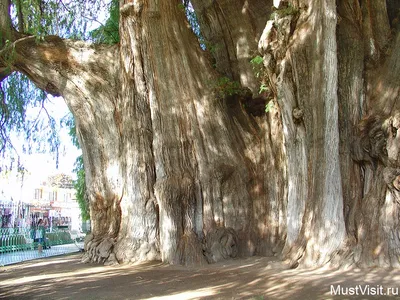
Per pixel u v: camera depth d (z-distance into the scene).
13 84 15.83
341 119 9.50
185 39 12.20
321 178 8.92
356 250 8.37
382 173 8.80
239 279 8.23
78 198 22.61
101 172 12.48
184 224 11.08
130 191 11.72
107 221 12.30
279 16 9.81
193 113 11.77
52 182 47.25
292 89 9.77
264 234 11.23
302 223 9.34
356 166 9.28
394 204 8.46
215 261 10.63
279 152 11.39
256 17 12.93
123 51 12.21
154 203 11.57
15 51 12.54
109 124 12.52
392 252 8.12
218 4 13.36
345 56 9.85
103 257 11.51
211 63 12.63
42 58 12.68
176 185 11.12
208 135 11.69
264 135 12.01
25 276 10.20
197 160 11.59
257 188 11.66
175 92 11.77
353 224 8.78
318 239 8.73
